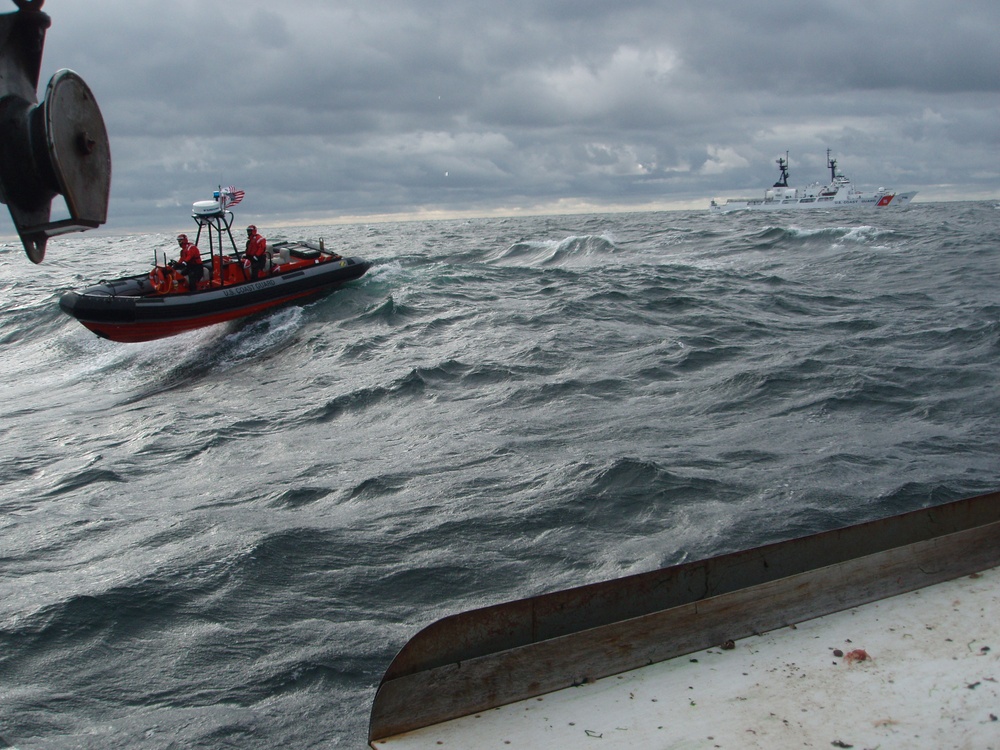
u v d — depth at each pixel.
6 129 1.25
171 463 8.66
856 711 1.81
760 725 1.78
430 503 6.66
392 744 1.76
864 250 27.73
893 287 19.89
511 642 1.92
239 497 7.27
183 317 15.58
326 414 10.37
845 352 12.25
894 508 6.18
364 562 5.50
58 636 4.56
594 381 11.12
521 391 10.75
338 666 4.14
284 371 13.62
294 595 5.03
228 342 15.99
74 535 6.48
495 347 13.84
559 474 7.15
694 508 6.25
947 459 7.32
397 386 11.27
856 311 16.67
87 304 14.80
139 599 4.99
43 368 15.65
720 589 2.16
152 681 4.04
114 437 10.05
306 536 5.96
